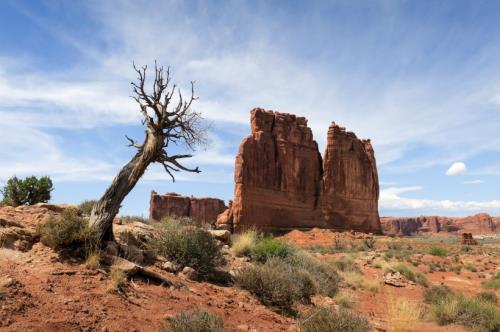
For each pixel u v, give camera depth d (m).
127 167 10.30
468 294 22.05
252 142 80.06
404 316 10.54
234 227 73.50
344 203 89.62
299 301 11.55
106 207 9.94
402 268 25.14
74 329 5.96
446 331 11.37
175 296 8.46
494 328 12.46
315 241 65.69
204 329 6.62
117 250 9.64
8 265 7.61
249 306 9.45
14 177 17.17
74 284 7.44
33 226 9.66
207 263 11.47
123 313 6.89
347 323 8.24
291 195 83.38
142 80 10.12
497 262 42.31
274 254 16.19
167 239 11.40
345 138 94.62
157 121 10.36
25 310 6.06
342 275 19.70
